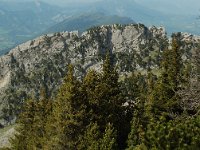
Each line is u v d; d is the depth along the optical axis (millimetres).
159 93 65062
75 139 59594
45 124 77438
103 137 54750
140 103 72500
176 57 68375
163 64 68500
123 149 61438
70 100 59188
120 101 68750
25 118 88562
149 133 32406
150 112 62094
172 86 64875
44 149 63125
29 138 86438
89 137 57500
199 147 30719
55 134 62844
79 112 59281
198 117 34188
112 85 68688
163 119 32844
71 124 59000
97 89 65000
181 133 30969
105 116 64750
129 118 69812
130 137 46250
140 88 86312
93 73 67438
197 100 45062
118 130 64938
